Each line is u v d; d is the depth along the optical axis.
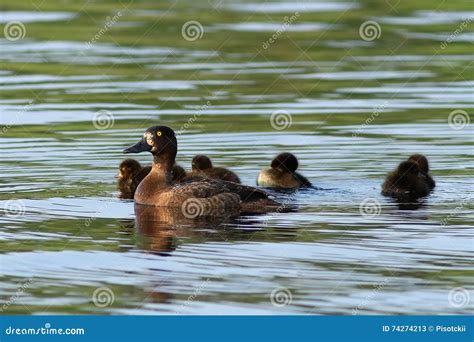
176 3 34.84
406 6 34.22
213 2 34.97
